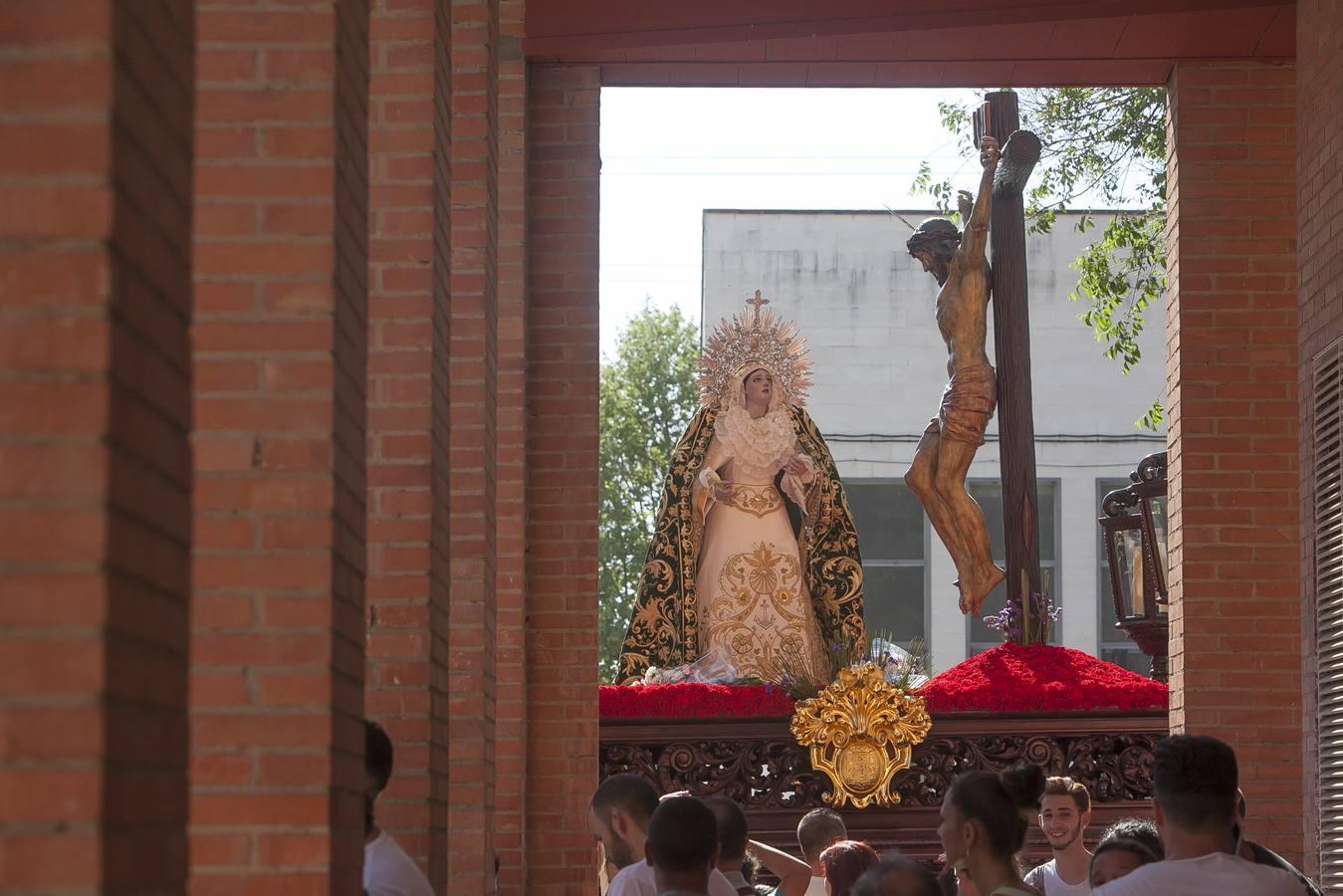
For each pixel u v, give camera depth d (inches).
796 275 1184.2
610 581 1186.0
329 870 183.0
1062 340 1176.8
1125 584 522.0
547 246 445.4
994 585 521.3
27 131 116.9
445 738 267.6
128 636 118.5
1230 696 419.8
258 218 193.6
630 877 250.2
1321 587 347.3
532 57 444.5
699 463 558.9
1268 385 430.6
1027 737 467.8
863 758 459.8
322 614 185.9
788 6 420.5
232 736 183.9
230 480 188.1
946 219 548.1
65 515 114.6
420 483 255.0
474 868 302.7
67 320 115.8
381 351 256.8
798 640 545.3
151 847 122.2
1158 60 440.8
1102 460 1165.7
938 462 528.7
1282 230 435.2
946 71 451.2
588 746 431.2
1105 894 186.1
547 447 440.5
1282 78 438.6
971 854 203.2
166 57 130.1
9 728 112.6
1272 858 212.7
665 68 450.9
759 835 465.1
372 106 261.4
